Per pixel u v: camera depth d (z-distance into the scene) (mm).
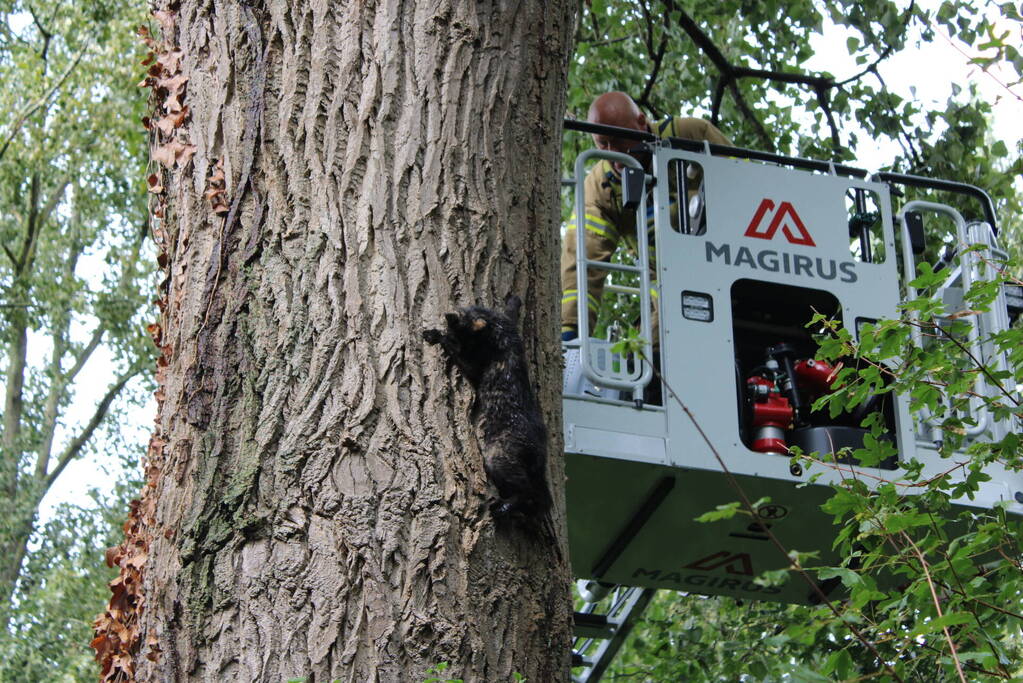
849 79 10273
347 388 3420
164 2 4195
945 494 4340
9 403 19281
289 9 3887
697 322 6020
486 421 3420
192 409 3504
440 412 3424
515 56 3936
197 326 3604
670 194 6680
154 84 4074
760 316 6629
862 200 6578
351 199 3639
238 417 3459
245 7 3928
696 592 7160
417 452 3363
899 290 6656
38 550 15789
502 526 3369
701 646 7914
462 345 3469
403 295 3533
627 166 6254
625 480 5805
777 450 5965
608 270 6074
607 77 11336
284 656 3188
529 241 3777
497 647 3250
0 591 14891
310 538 3283
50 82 17438
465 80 3824
